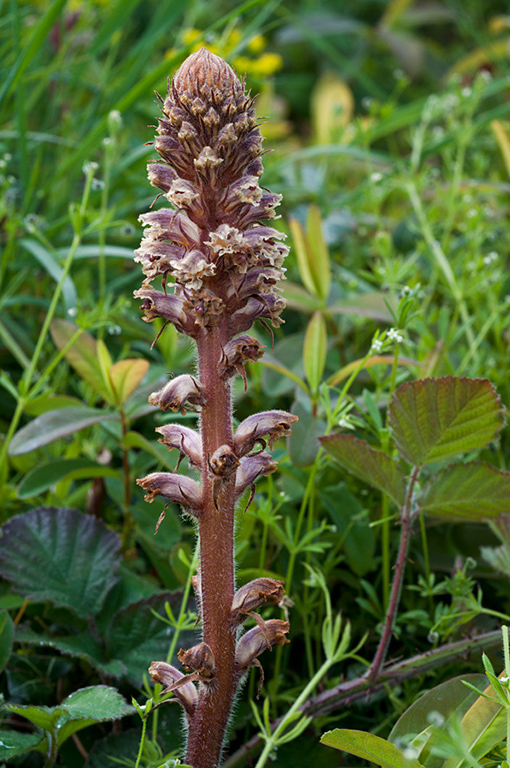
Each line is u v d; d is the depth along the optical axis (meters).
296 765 0.86
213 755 0.75
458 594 0.86
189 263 0.71
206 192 0.72
